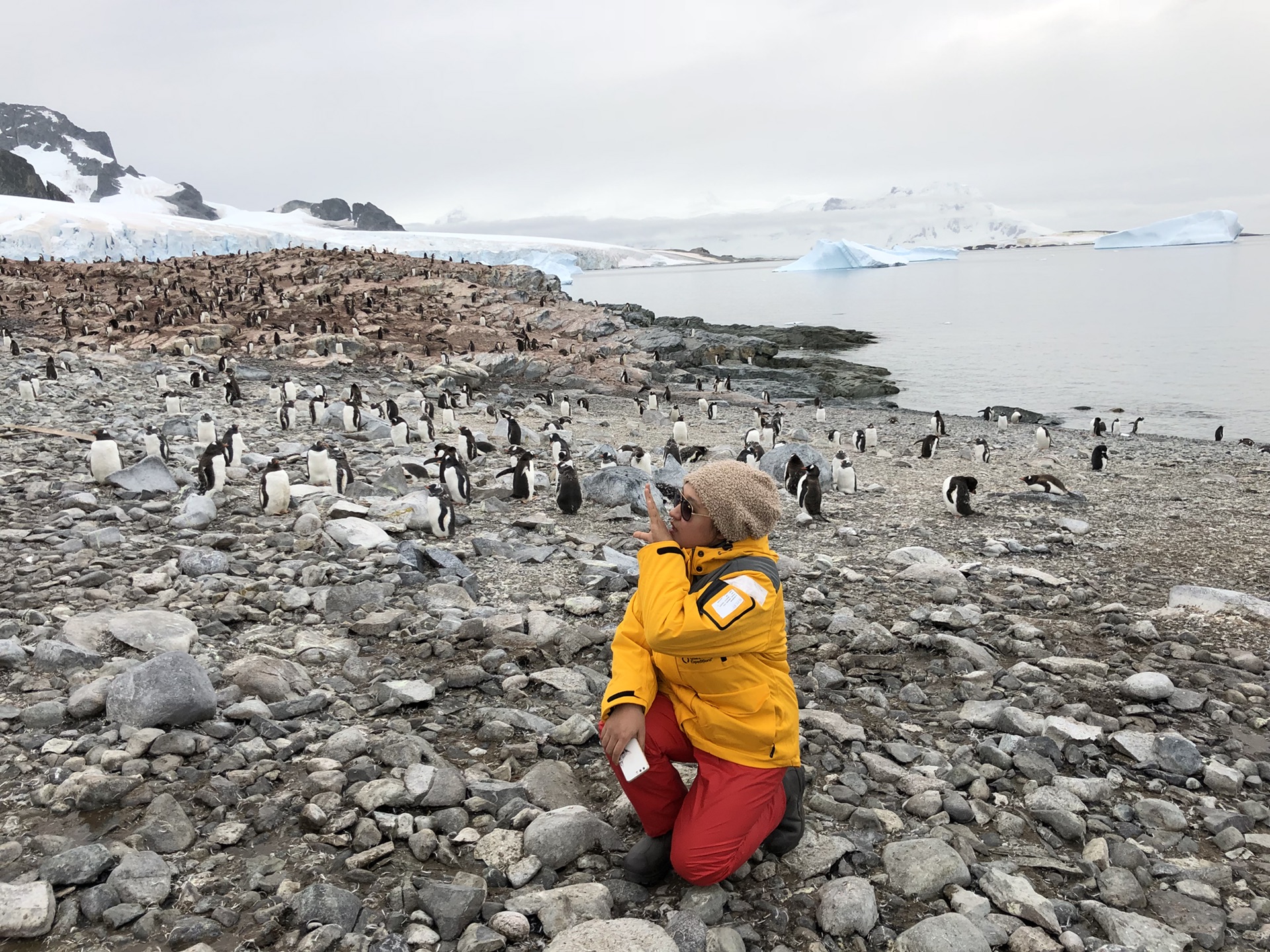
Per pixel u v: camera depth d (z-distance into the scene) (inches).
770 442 846.5
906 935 109.5
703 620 104.0
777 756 114.3
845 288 4975.4
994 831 144.2
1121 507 491.8
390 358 1332.4
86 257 6013.8
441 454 525.0
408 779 140.7
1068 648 243.3
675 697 114.7
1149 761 169.5
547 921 108.8
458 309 1723.7
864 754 166.2
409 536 334.3
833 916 112.0
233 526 324.5
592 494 449.1
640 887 119.6
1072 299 3513.8
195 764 146.1
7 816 129.4
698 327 2153.1
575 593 269.6
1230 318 2532.0
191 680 159.3
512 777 151.3
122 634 191.3
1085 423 1127.0
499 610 251.1
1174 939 111.6
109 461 375.2
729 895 118.1
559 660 210.4
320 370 1187.3
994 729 185.5
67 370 928.9
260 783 140.8
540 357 1456.7
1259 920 121.0
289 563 270.1
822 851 128.1
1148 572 338.0
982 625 257.6
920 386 1497.3
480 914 111.4
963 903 118.0
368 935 106.2
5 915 102.3
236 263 2086.6
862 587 298.7
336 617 230.5
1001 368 1690.5
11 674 177.0
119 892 110.9
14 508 327.0
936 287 4707.2
